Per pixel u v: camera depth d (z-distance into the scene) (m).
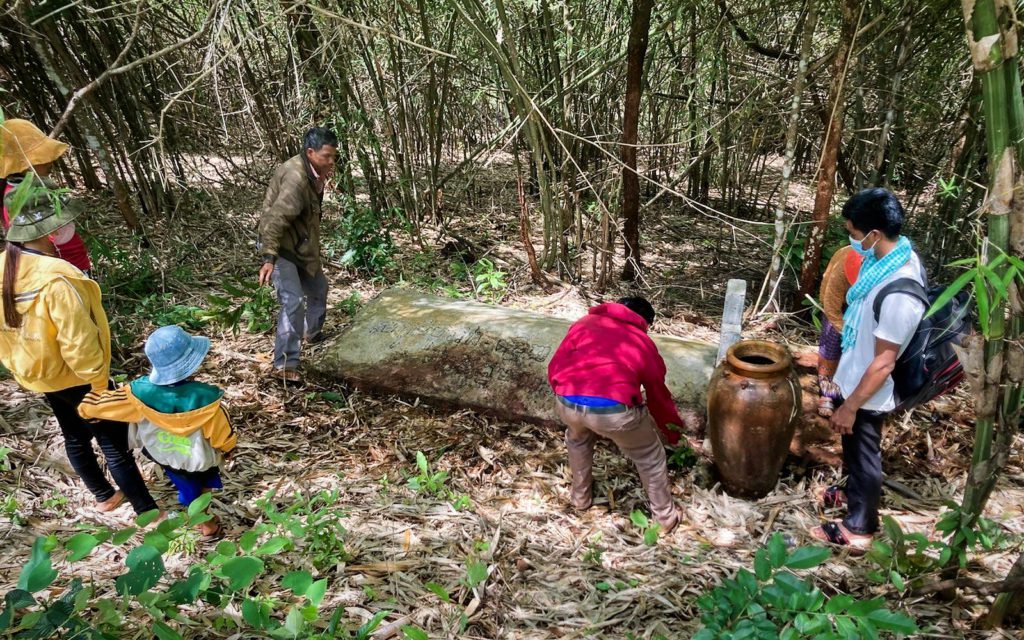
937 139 6.53
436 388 4.16
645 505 3.41
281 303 4.21
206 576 1.93
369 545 3.01
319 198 4.22
